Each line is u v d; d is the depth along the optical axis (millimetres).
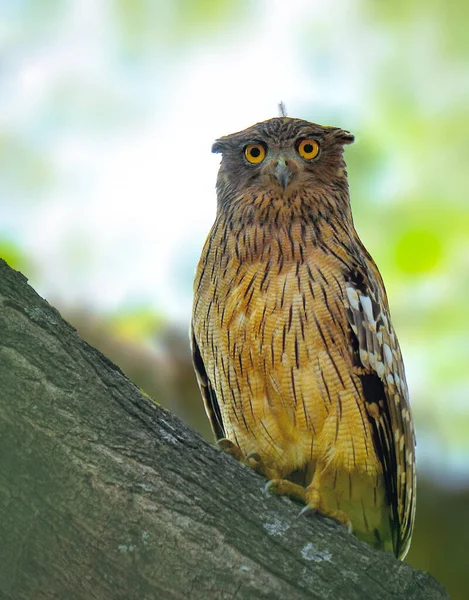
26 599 6117
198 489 6641
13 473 6172
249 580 6305
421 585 6727
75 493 6242
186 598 6184
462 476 11555
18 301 6766
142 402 6934
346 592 6504
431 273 12539
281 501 6965
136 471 6461
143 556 6215
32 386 6430
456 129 12992
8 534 6098
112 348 12258
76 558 6156
